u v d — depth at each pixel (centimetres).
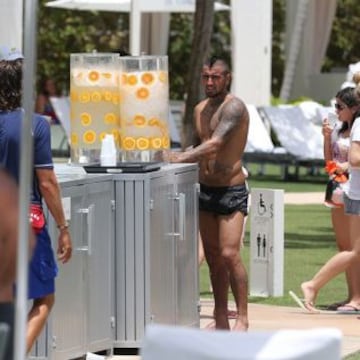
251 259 4256
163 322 3164
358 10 13738
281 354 1526
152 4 8906
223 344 1548
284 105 9744
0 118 2488
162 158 3247
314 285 3897
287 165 8581
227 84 3300
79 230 2919
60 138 9919
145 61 3225
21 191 1823
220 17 13600
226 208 3294
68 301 2892
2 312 1809
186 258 3325
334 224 3953
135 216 3050
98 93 3241
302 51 10900
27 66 1909
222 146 3272
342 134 3891
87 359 2992
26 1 1923
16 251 1894
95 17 13125
